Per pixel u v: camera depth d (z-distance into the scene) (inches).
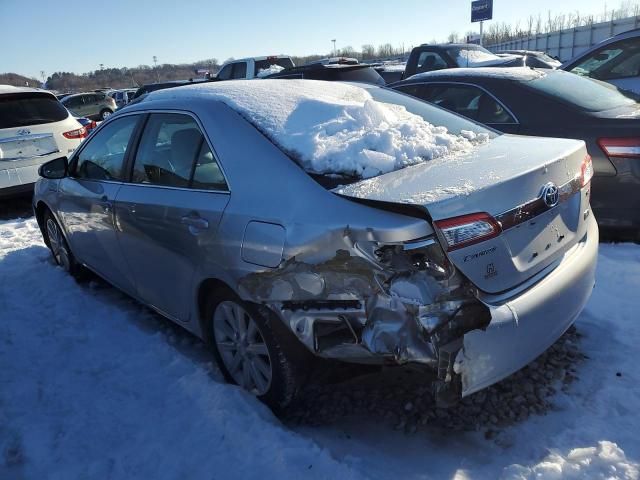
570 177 106.0
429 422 104.7
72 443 104.0
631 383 110.3
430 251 83.5
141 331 147.8
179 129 125.1
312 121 112.3
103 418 110.9
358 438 101.8
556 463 90.8
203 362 131.0
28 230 269.1
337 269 88.7
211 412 107.6
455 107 209.2
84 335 147.4
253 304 102.0
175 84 605.0
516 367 91.7
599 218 174.6
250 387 112.5
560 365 118.0
